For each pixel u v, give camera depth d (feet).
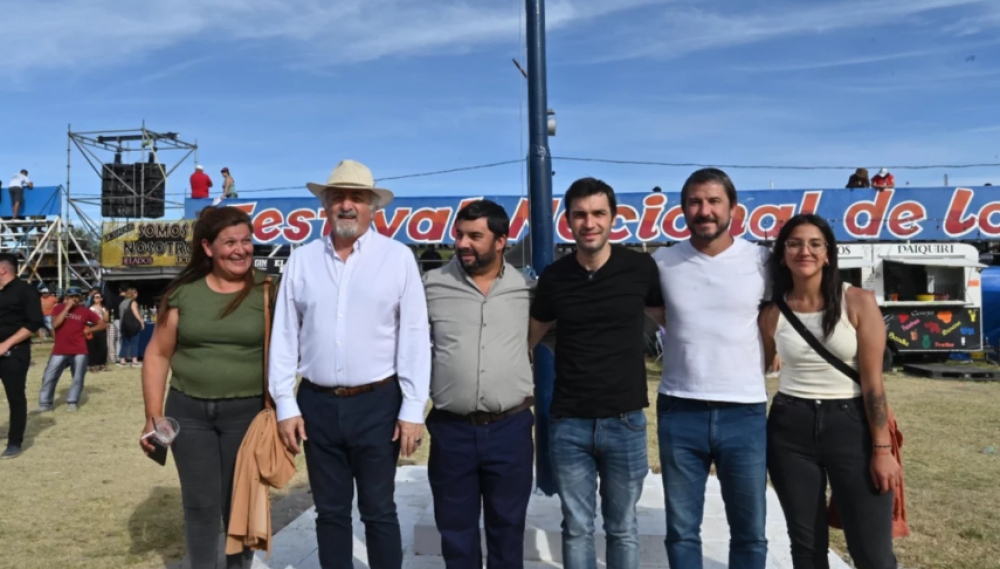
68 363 33.63
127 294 53.16
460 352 10.49
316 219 53.62
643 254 10.62
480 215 10.30
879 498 9.78
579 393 10.29
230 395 11.30
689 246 10.61
